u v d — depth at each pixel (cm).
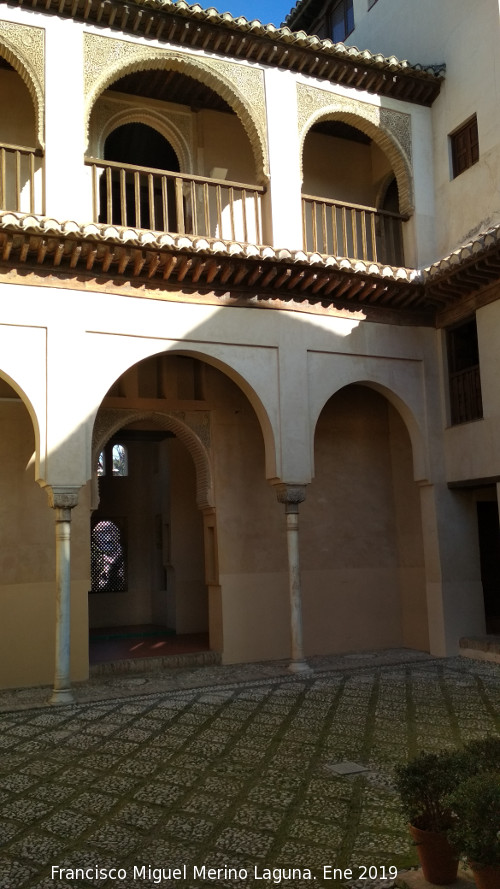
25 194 946
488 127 959
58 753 593
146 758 573
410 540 1092
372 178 1209
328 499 1085
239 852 397
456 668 905
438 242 1045
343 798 473
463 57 1012
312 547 1062
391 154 1052
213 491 1014
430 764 354
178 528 1266
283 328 928
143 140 1127
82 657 899
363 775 518
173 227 1100
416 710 699
